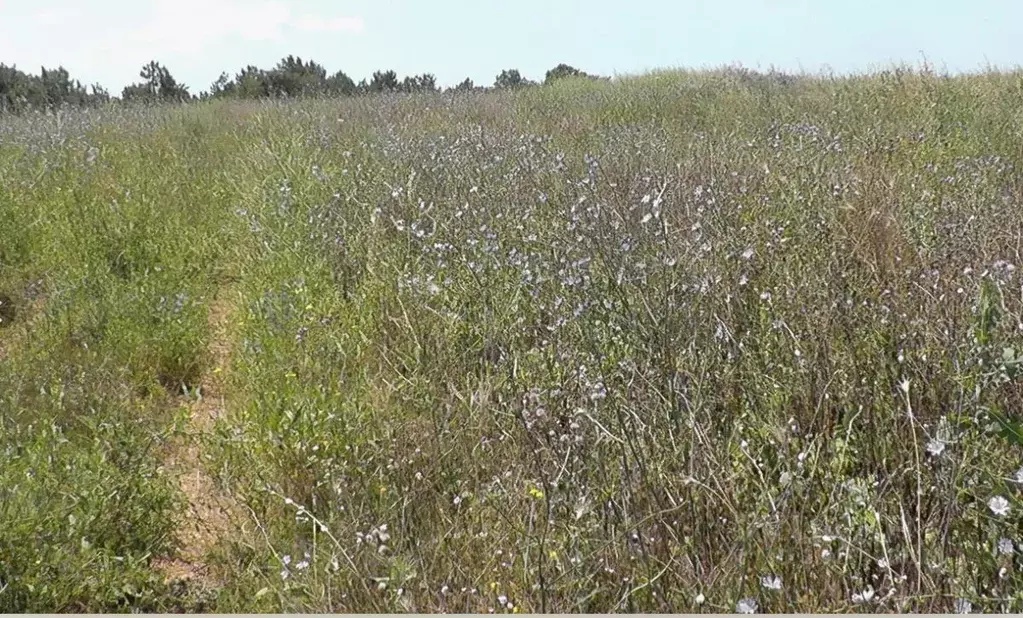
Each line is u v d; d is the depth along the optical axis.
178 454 3.85
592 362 3.63
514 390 3.48
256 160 8.78
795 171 6.00
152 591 2.90
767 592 2.35
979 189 5.84
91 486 3.16
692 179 5.97
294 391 3.96
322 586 2.67
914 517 2.67
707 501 2.70
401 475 3.21
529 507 2.87
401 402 3.96
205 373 4.79
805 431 3.19
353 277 5.44
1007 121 8.48
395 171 7.00
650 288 3.98
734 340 3.47
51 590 2.76
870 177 5.80
